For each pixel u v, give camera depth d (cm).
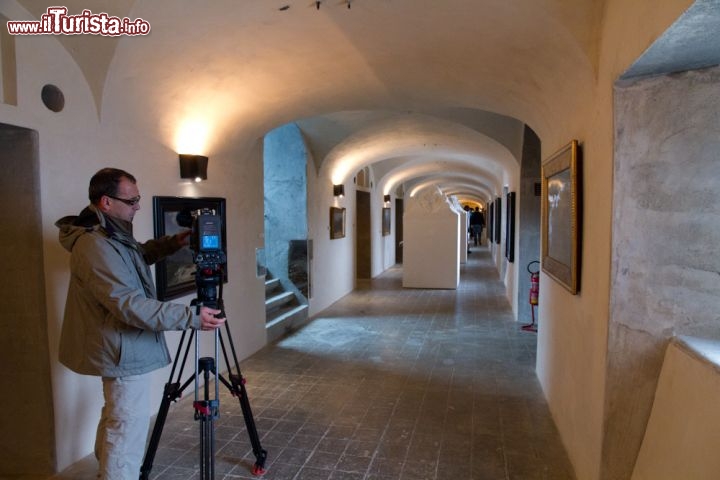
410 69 369
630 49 184
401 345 554
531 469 278
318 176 748
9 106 234
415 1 262
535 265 667
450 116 636
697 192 194
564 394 308
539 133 390
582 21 225
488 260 1647
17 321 261
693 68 189
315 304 736
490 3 249
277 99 423
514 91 356
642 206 199
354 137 713
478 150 802
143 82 317
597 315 225
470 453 298
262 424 340
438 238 999
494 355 513
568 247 283
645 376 201
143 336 221
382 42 319
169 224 369
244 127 451
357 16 284
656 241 198
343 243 899
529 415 354
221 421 345
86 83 285
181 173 387
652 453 189
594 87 232
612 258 203
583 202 257
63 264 270
